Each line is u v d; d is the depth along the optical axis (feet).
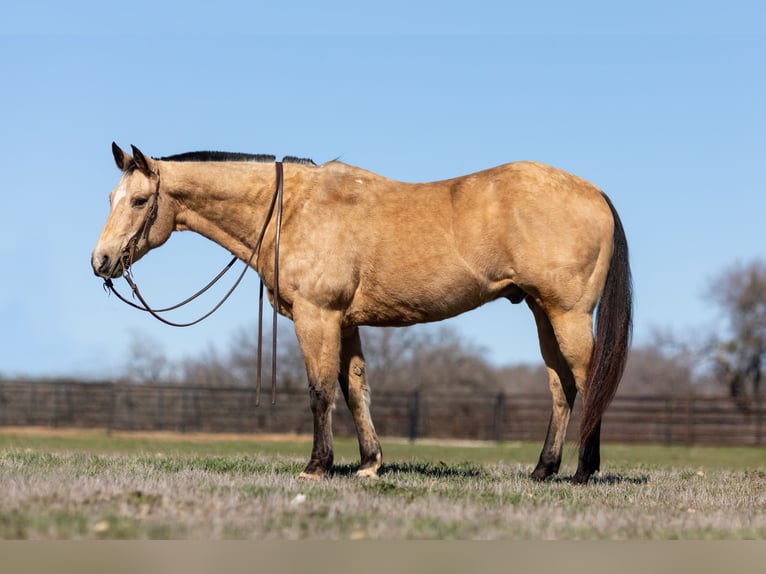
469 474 33.63
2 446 62.28
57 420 104.88
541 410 103.86
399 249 28.14
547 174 28.17
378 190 28.94
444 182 29.04
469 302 28.45
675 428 103.81
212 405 105.09
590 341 27.71
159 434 100.37
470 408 110.83
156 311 30.25
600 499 25.16
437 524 19.97
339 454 63.62
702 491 28.76
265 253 29.22
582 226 27.58
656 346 191.72
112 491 22.94
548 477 29.68
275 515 20.22
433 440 104.27
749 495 28.27
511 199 27.63
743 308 179.93
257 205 29.43
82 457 36.24
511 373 204.74
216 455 45.16
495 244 27.71
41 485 23.43
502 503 23.41
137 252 29.63
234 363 167.22
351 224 28.43
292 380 145.89
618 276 28.07
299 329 28.40
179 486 24.38
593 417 27.55
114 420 103.60
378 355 162.91
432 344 170.19
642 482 32.04
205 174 29.55
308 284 28.22
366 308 28.81
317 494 24.03
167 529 18.49
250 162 29.91
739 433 100.99
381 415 106.32
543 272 27.35
